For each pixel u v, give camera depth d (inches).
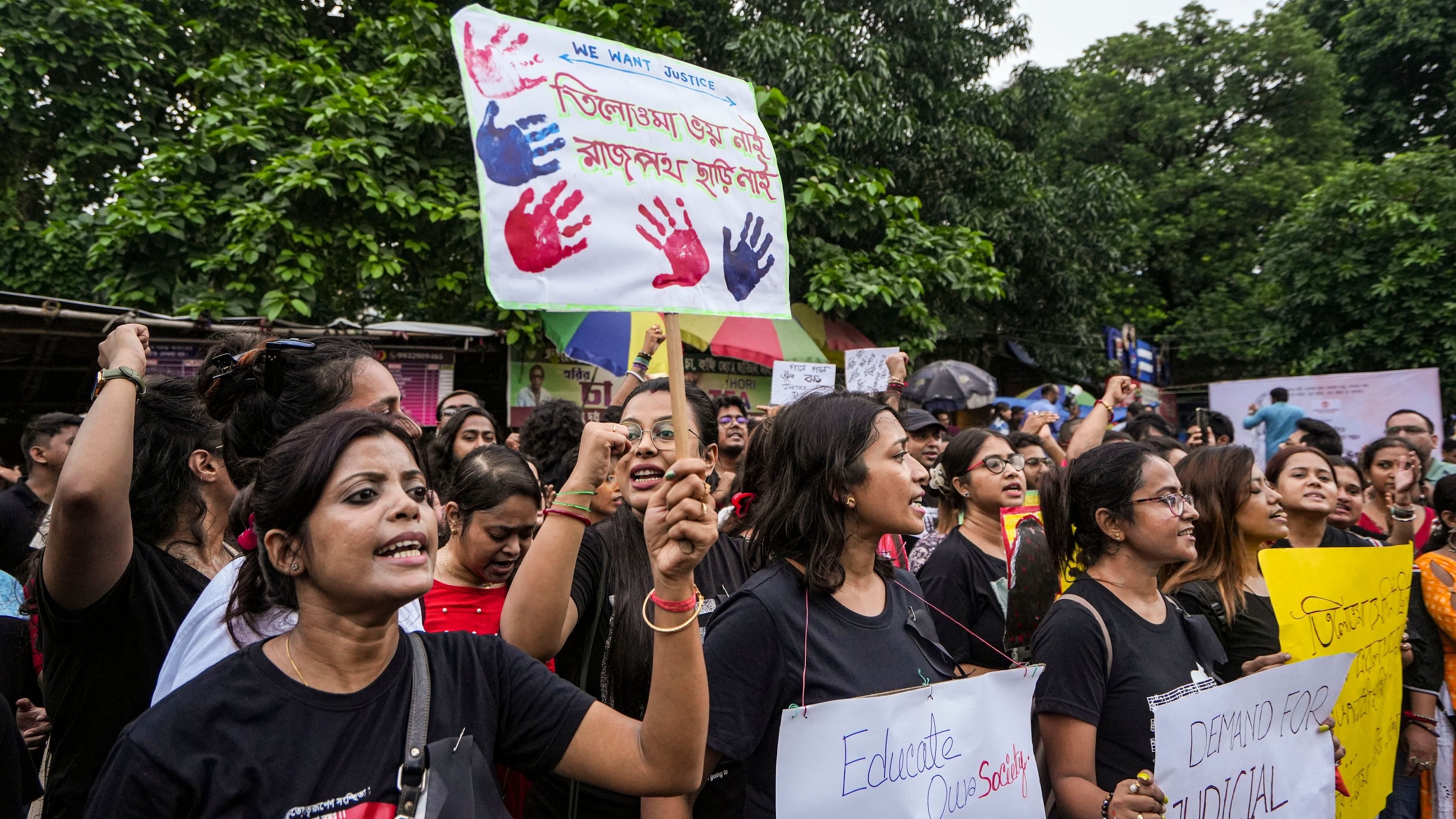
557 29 75.6
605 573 100.1
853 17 490.3
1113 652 94.9
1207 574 123.0
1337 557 120.7
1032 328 616.4
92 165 409.7
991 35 565.0
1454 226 546.6
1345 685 120.9
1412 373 404.8
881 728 77.0
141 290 335.3
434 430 337.4
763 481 91.4
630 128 77.1
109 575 75.3
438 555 118.6
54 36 378.0
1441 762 142.5
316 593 56.7
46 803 78.5
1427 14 788.0
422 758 55.7
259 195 350.0
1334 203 585.6
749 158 84.7
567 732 63.6
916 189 524.1
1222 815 96.4
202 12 429.7
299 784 52.3
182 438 88.4
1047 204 559.8
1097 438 165.8
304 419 77.5
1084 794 88.1
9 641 100.0
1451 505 150.4
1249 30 805.9
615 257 73.2
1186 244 813.9
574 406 188.5
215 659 66.4
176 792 50.8
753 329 401.7
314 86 356.8
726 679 78.1
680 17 482.9
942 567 144.9
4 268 394.3
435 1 406.9
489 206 68.7
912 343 429.7
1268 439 397.7
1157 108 808.3
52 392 301.1
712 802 87.6
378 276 335.9
